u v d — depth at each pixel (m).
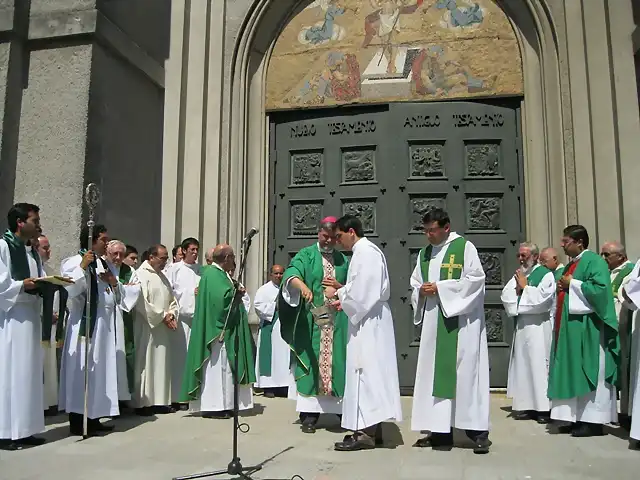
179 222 8.20
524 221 7.79
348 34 8.43
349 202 8.20
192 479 3.66
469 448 4.50
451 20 8.20
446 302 4.39
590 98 7.43
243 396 6.00
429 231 4.61
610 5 7.52
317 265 5.28
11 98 7.01
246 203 8.33
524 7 7.98
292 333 5.24
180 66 8.47
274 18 8.66
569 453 4.33
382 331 4.55
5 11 7.07
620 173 7.18
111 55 7.40
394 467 3.90
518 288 5.87
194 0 8.66
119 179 7.44
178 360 6.52
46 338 4.75
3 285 4.45
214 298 5.93
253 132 8.52
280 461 4.08
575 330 5.00
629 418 5.17
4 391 4.46
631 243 6.98
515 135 7.99
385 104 8.23
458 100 8.11
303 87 8.48
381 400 4.41
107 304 5.28
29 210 4.68
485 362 4.44
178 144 8.30
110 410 5.16
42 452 4.38
